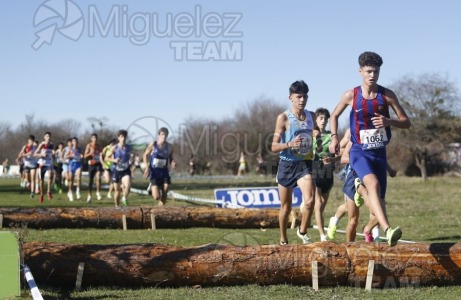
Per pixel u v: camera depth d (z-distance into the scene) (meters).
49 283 5.23
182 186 24.62
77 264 5.19
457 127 37.56
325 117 8.37
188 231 9.56
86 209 9.84
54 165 19.86
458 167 39.47
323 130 8.40
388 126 5.76
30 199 16.50
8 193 19.42
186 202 16.25
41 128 33.59
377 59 5.66
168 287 5.30
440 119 37.38
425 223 10.95
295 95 6.88
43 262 5.17
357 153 5.86
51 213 9.62
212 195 19.41
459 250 5.39
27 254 5.21
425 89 37.56
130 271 5.21
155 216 9.91
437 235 9.27
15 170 39.00
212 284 5.32
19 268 4.86
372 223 7.32
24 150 17.84
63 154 19.78
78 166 16.59
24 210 9.62
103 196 18.28
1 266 4.81
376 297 5.00
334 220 7.93
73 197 17.38
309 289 5.27
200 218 10.09
